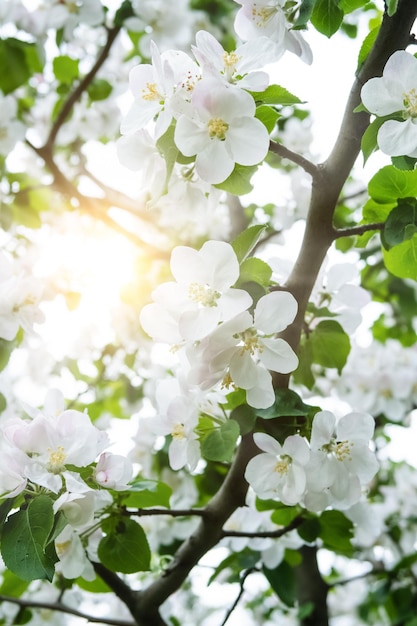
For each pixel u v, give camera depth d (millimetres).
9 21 1238
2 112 1231
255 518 937
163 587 895
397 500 1344
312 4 786
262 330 768
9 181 1321
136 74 781
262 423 825
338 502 810
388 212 831
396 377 1284
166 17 1325
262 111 786
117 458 793
